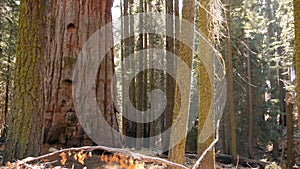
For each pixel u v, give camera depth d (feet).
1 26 45.16
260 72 61.00
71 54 22.66
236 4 39.81
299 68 12.64
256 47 58.49
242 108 58.18
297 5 12.81
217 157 36.24
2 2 42.86
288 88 38.99
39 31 14.48
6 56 48.32
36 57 14.32
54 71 22.36
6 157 13.93
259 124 60.49
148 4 52.16
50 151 19.45
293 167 40.32
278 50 64.08
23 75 14.14
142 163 7.55
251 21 41.91
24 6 14.33
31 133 13.89
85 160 16.93
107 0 24.68
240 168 29.19
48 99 21.72
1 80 52.65
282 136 65.77
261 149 66.74
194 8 19.11
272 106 64.23
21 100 14.03
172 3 41.98
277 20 57.52
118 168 15.21
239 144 57.62
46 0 14.96
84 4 23.38
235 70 52.39
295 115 60.49
